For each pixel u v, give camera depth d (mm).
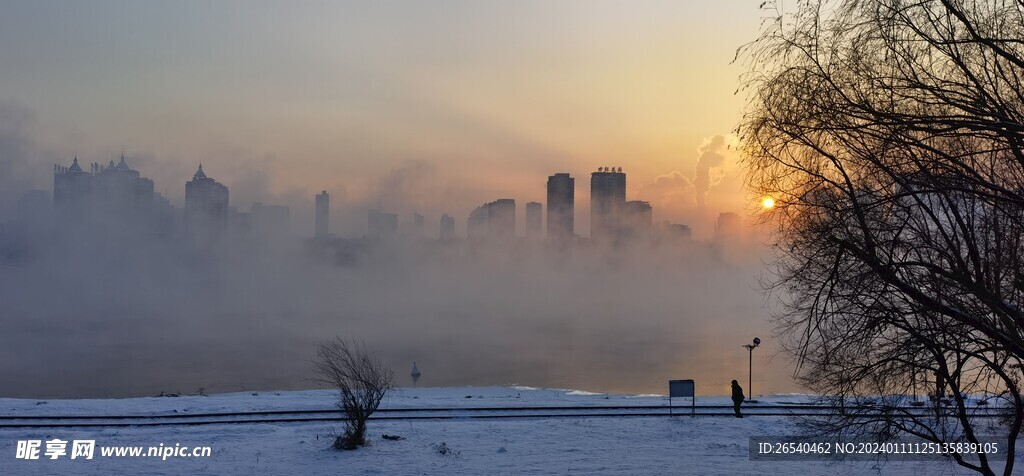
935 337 10594
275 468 18812
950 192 10016
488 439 22469
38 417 24797
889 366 11172
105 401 31453
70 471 18141
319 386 90250
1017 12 9766
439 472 18484
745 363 98750
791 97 10430
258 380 96938
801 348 11258
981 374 11414
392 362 108125
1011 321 10219
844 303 10602
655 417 25812
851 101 9758
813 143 10289
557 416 26266
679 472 18344
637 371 93250
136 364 114000
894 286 10539
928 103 9602
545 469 18750
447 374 94125
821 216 10570
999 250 10703
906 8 9562
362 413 21609
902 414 12047
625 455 20438
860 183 10352
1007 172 10227
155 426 23719
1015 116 9242
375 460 19750
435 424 24703
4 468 18359
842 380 11445
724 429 23688
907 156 9906
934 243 10594
